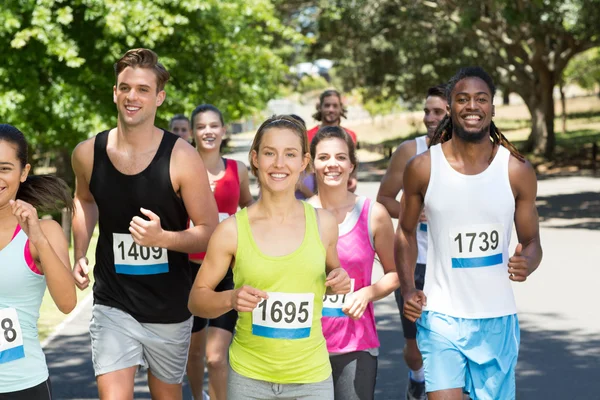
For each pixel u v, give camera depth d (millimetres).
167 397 6461
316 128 10867
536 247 5988
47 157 33031
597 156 47938
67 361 10094
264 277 4996
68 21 22125
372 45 48438
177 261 6195
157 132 6152
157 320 6180
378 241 6395
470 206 5812
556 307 12750
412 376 8016
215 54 26359
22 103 23438
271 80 33844
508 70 48781
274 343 5020
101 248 6242
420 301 5887
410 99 61781
